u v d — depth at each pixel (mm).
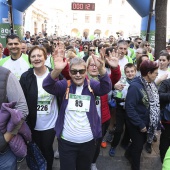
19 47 3178
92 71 2799
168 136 2926
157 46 5551
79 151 2229
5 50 5379
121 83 3178
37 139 2670
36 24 36719
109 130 3971
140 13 8328
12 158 1977
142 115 2748
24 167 3070
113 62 2723
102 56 2102
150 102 2711
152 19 7465
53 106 2629
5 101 1853
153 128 2750
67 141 2180
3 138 1838
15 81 1907
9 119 1813
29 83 2525
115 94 3336
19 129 1948
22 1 7836
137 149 2848
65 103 2186
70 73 2131
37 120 2584
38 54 2477
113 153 3428
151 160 3367
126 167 3160
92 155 2283
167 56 3709
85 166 2307
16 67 3217
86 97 2170
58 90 2199
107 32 54250
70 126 2158
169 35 29375
